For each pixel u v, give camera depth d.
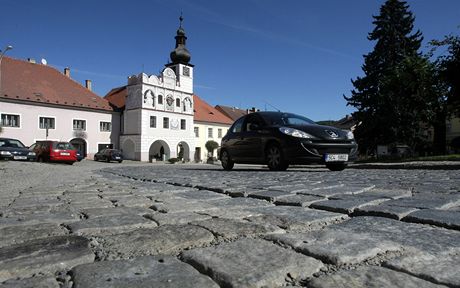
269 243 1.79
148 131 45.38
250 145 9.53
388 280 1.31
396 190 4.07
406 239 1.91
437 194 3.67
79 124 42.44
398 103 30.41
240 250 1.67
